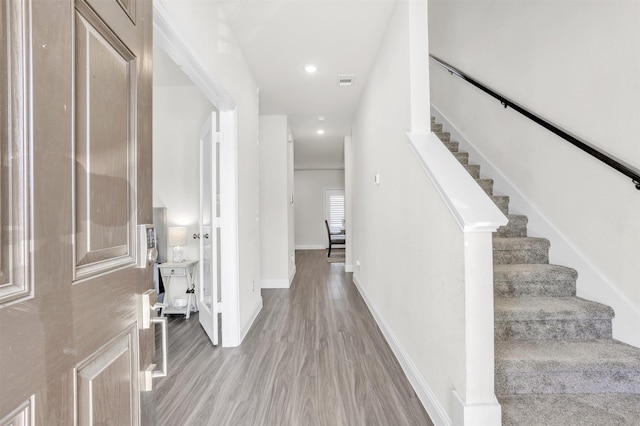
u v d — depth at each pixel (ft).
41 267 1.76
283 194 16.25
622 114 5.73
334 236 33.81
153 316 2.95
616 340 5.93
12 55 1.63
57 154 1.88
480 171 10.40
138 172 2.78
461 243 4.54
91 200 2.19
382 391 6.46
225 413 5.76
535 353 5.46
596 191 6.37
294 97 13.62
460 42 11.58
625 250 5.78
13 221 1.61
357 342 9.02
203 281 10.83
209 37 6.73
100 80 2.30
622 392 5.20
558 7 7.22
